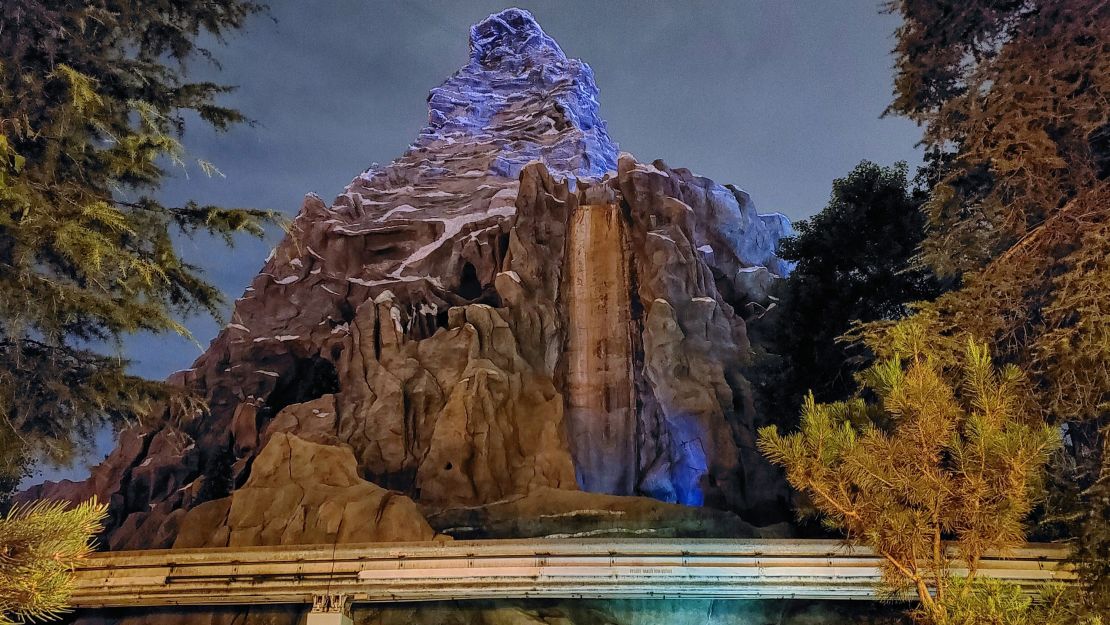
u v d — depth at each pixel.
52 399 8.77
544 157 47.91
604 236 36.12
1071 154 13.10
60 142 8.93
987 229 14.20
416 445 30.09
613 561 12.94
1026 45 13.29
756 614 13.95
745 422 30.80
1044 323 12.92
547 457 28.41
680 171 38.47
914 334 8.31
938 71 14.82
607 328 34.12
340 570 13.06
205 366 37.06
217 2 10.93
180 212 9.27
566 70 56.50
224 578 13.14
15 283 7.78
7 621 5.69
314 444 21.50
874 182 25.70
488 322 32.53
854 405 8.86
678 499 29.59
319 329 36.84
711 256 36.28
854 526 7.88
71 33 9.44
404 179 45.44
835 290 24.72
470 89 57.41
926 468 7.55
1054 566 11.68
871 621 13.66
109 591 13.08
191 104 10.59
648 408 32.22
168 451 34.41
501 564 12.98
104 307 8.05
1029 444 7.16
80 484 35.19
